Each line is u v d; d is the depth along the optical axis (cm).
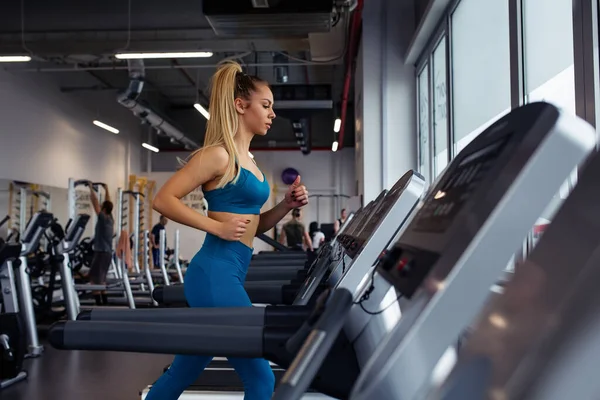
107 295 893
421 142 689
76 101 1212
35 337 491
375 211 155
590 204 56
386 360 71
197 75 1230
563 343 50
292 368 74
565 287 53
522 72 330
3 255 462
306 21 548
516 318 57
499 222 69
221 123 184
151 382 396
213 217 183
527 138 71
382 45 720
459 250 70
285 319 138
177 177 175
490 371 56
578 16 236
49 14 729
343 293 82
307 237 815
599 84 222
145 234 811
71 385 388
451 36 519
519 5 330
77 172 1214
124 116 1519
